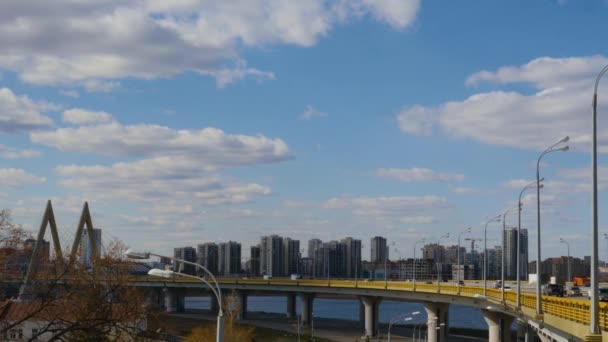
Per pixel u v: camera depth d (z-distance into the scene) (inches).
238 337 5044.3
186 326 6835.6
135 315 2650.1
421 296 5595.5
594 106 1485.0
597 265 1438.2
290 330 6884.8
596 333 1416.1
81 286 2578.7
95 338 2378.2
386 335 6550.2
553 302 2309.3
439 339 5516.7
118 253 3090.6
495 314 4402.1
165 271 1562.5
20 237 2397.9
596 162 1469.0
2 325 2359.7
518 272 3107.8
